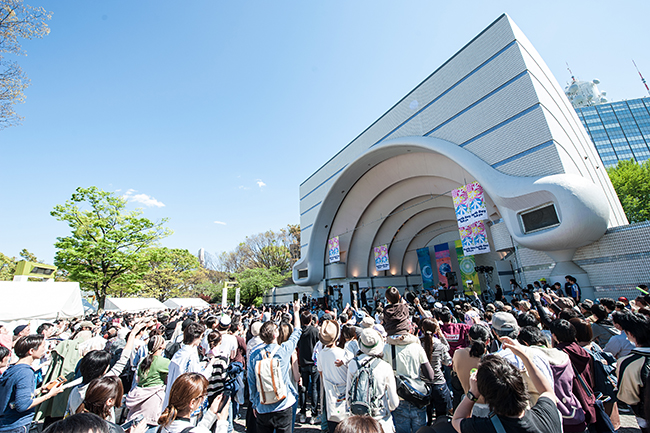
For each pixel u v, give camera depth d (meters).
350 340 4.51
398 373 3.57
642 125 76.88
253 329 5.02
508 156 13.14
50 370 5.07
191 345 4.07
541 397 2.09
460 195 15.98
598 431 2.95
